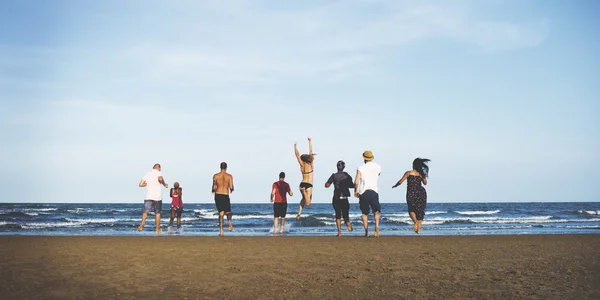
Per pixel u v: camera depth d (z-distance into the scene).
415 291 5.36
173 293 5.23
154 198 14.23
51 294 5.09
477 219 36.94
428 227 23.23
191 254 8.26
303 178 12.98
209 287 5.56
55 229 22.42
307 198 12.89
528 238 12.28
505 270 6.66
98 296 5.05
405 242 10.74
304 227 22.91
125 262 7.26
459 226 24.55
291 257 7.99
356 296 5.15
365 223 12.04
